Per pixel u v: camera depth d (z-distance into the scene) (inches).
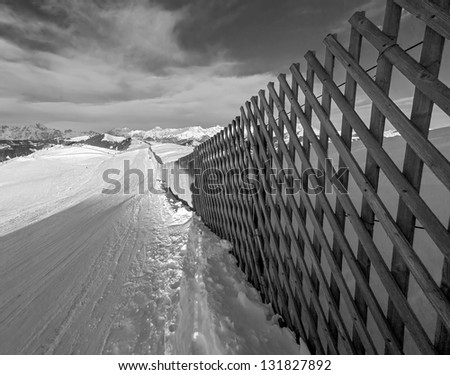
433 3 37.4
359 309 55.7
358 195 87.7
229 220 144.7
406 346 59.6
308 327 74.4
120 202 468.1
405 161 43.6
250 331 80.5
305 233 71.0
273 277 92.4
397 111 43.2
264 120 92.8
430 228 39.6
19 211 572.1
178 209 304.0
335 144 57.2
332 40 56.9
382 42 45.4
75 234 272.1
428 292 40.1
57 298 133.4
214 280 111.2
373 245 50.1
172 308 109.0
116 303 120.7
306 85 67.2
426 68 39.8
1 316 122.7
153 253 179.0
